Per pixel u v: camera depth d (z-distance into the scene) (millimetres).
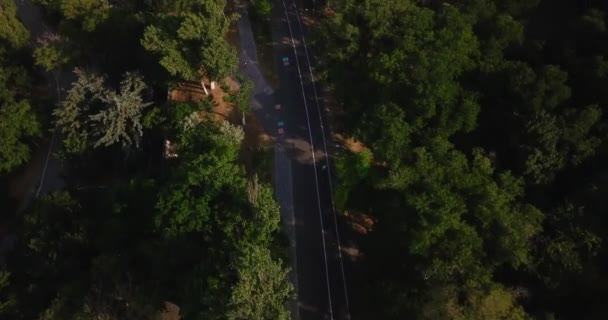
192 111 87562
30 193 104875
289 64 101312
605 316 60438
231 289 59875
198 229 70562
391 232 70188
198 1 89688
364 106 77312
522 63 73062
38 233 81625
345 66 80938
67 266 79312
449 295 60906
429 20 77875
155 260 72688
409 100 72312
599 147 67625
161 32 85125
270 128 93500
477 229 65125
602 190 64375
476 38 76188
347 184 77938
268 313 60062
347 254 80250
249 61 102062
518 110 71625
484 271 62438
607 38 75312
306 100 96500
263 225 67562
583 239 62562
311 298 77125
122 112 85688
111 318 71688
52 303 73625
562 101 70625
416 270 65625
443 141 69688
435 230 62719
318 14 107438
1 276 80250
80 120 91500
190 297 65562
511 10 86000
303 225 83438
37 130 102688
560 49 77500
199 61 85250
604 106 71062
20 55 111750
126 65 102938
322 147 90812
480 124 74875
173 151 86938
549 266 63000
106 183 97375
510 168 71875
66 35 101938
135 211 81312
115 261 75312
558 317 63438
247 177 85812
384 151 71062
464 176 66625
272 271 61594
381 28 77688
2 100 101438
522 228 63000
